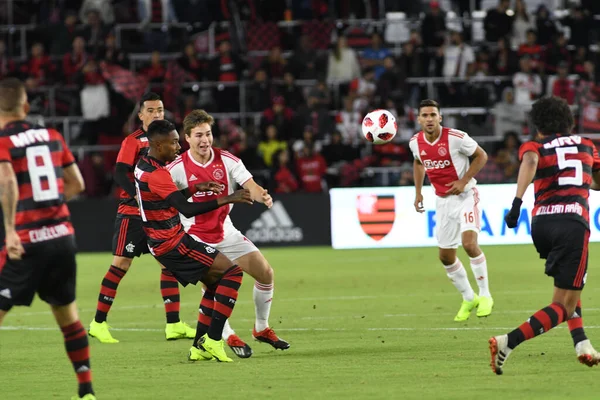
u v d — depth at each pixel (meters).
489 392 21.27
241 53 84.69
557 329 31.27
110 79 78.88
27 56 86.06
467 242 35.12
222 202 24.84
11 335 34.50
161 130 26.03
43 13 89.50
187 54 81.00
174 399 21.47
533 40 83.81
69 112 81.00
